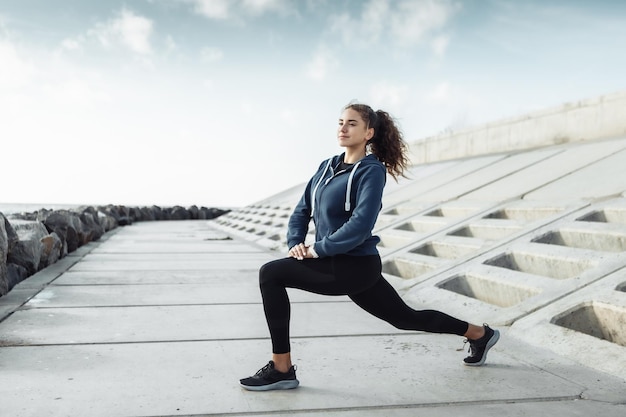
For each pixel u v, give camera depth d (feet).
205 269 28.19
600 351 12.39
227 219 77.25
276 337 10.62
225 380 11.21
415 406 9.99
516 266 20.86
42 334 14.61
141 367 12.00
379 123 10.89
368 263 10.34
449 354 13.25
